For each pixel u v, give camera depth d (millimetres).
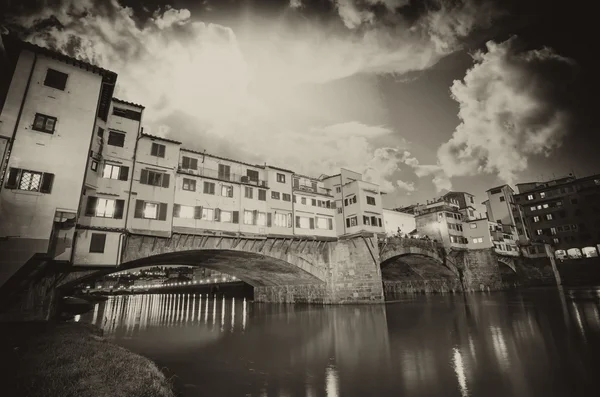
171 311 48062
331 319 32250
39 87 23609
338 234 47000
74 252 24203
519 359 15641
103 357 12680
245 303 60000
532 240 78125
